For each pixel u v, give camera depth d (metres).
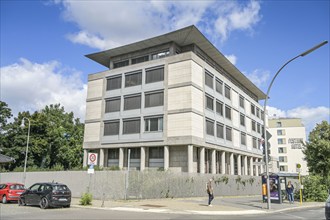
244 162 54.47
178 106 38.09
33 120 53.62
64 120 62.91
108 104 45.03
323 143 35.59
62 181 26.59
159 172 25.70
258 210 18.44
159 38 41.72
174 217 14.23
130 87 43.09
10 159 40.59
